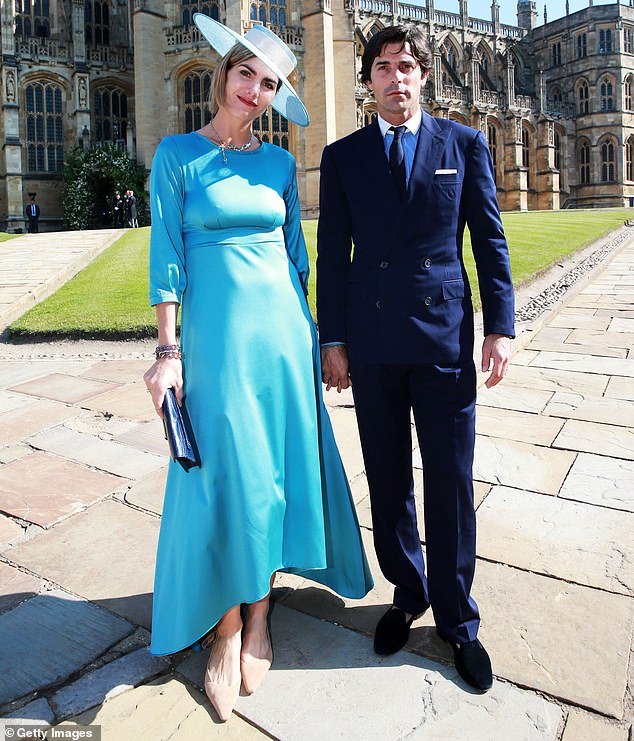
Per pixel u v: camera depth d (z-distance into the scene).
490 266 2.55
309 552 2.68
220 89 2.51
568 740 2.19
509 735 2.21
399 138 2.53
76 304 10.60
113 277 12.95
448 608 2.56
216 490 2.47
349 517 2.87
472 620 2.58
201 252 2.53
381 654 2.65
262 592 2.47
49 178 39.94
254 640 2.60
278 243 2.65
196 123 36.50
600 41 61.91
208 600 2.45
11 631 2.83
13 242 20.12
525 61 66.56
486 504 4.03
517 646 2.68
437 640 2.76
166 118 36.44
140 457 4.91
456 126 2.58
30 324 9.49
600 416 5.66
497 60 62.88
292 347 2.62
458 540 2.55
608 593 3.03
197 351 2.50
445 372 2.53
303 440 2.66
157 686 2.49
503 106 56.69
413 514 2.84
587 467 4.56
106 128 42.00
